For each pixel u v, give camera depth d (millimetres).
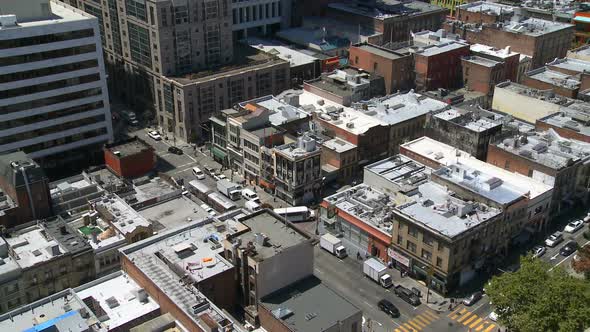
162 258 110250
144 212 137500
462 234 123750
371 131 171375
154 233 127438
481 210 133000
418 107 189250
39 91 163875
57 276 116438
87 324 91750
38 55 160250
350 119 180250
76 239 121688
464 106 184500
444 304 126750
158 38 191500
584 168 154375
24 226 125312
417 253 130250
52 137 170875
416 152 160875
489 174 150500
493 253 135875
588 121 172125
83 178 149375
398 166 156375
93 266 120875
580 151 156875
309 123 177750
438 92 198750
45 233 123375
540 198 143500
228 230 118625
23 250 118500
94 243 123312
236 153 174375
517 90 195625
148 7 190875
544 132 168500
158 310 101875
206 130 194625
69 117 172000
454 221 128625
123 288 107438
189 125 193500
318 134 176625
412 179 148250
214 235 117688
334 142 173125
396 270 136750
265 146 164375
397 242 133625
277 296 106438
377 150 176375
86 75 170625
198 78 194375
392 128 177125
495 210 133125
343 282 133625
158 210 138625
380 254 138625
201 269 108000
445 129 170125
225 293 109312
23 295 113375
